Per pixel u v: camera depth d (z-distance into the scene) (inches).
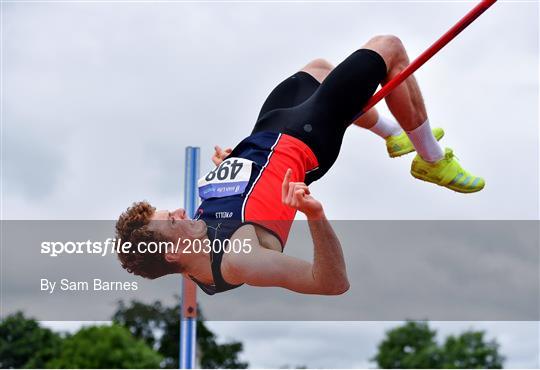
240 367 644.7
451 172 194.2
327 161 169.9
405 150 200.2
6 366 679.1
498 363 938.7
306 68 186.5
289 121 169.9
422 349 973.8
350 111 171.0
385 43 174.7
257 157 166.9
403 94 178.1
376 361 987.3
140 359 684.1
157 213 170.1
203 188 170.1
